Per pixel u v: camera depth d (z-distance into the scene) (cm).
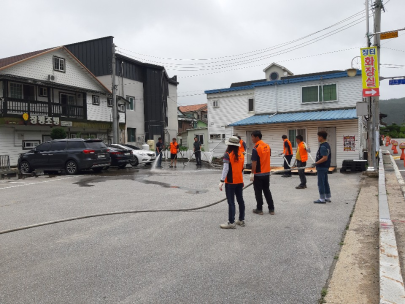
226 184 610
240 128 1956
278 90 2059
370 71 1249
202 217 693
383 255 424
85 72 2703
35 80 2205
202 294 356
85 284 386
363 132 1967
